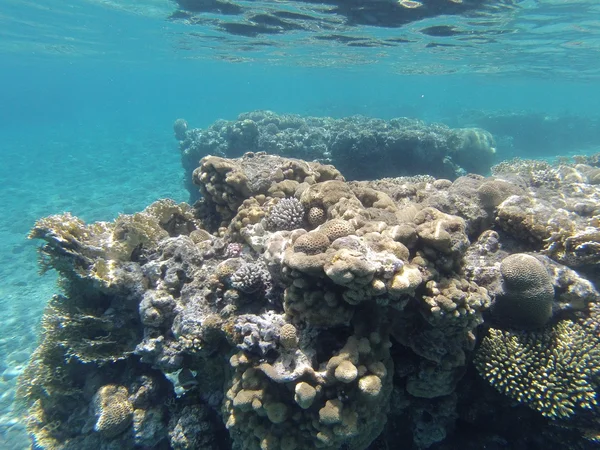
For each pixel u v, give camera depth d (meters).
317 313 3.75
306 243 3.77
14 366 8.91
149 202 21.06
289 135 17.73
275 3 16.31
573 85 58.16
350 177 16.52
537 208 5.51
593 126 35.59
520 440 4.52
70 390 5.47
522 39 22.17
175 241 5.59
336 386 3.61
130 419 4.97
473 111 39.66
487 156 19.48
